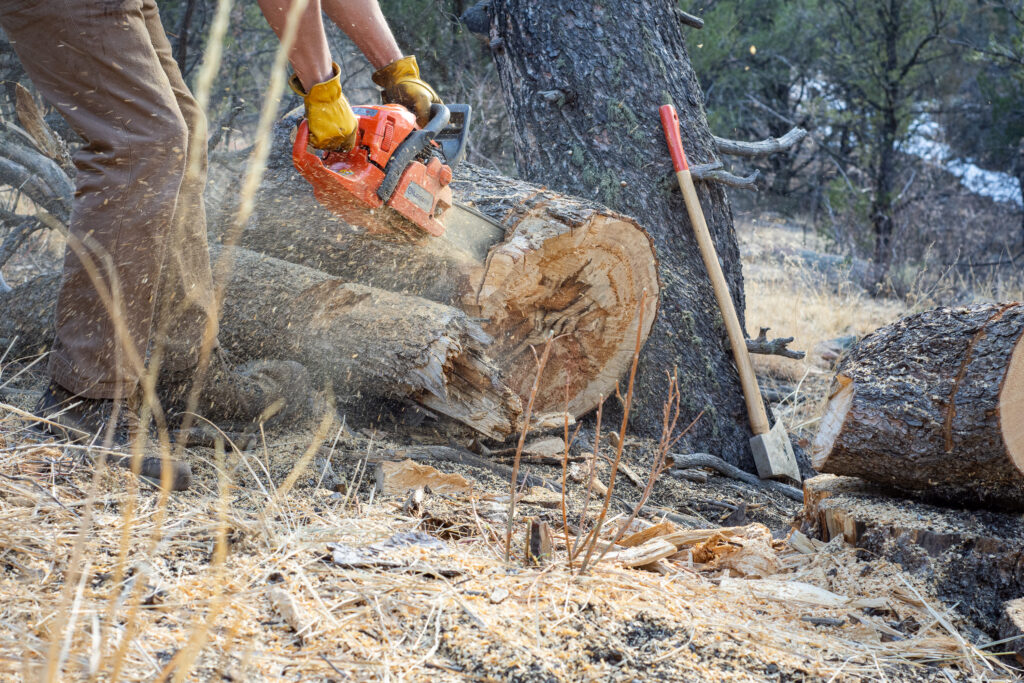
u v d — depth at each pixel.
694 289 3.91
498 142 6.87
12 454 1.91
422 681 1.34
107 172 1.95
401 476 2.35
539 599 1.66
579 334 3.40
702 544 2.20
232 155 4.14
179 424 2.52
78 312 2.00
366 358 2.79
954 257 10.49
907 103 11.17
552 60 3.96
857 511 2.24
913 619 1.92
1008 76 12.27
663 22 4.10
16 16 1.87
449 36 6.56
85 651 1.24
